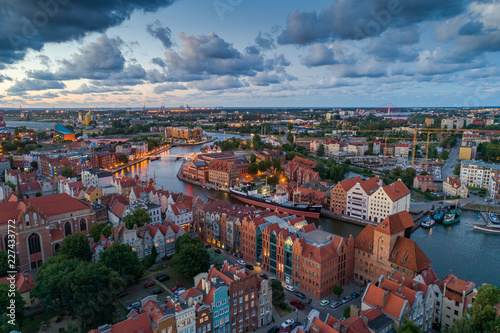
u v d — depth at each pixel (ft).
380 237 418.31
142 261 460.96
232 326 329.11
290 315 365.20
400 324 285.02
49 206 515.91
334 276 415.85
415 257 394.52
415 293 302.86
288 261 434.71
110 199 644.69
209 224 567.59
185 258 417.49
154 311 288.92
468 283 323.16
